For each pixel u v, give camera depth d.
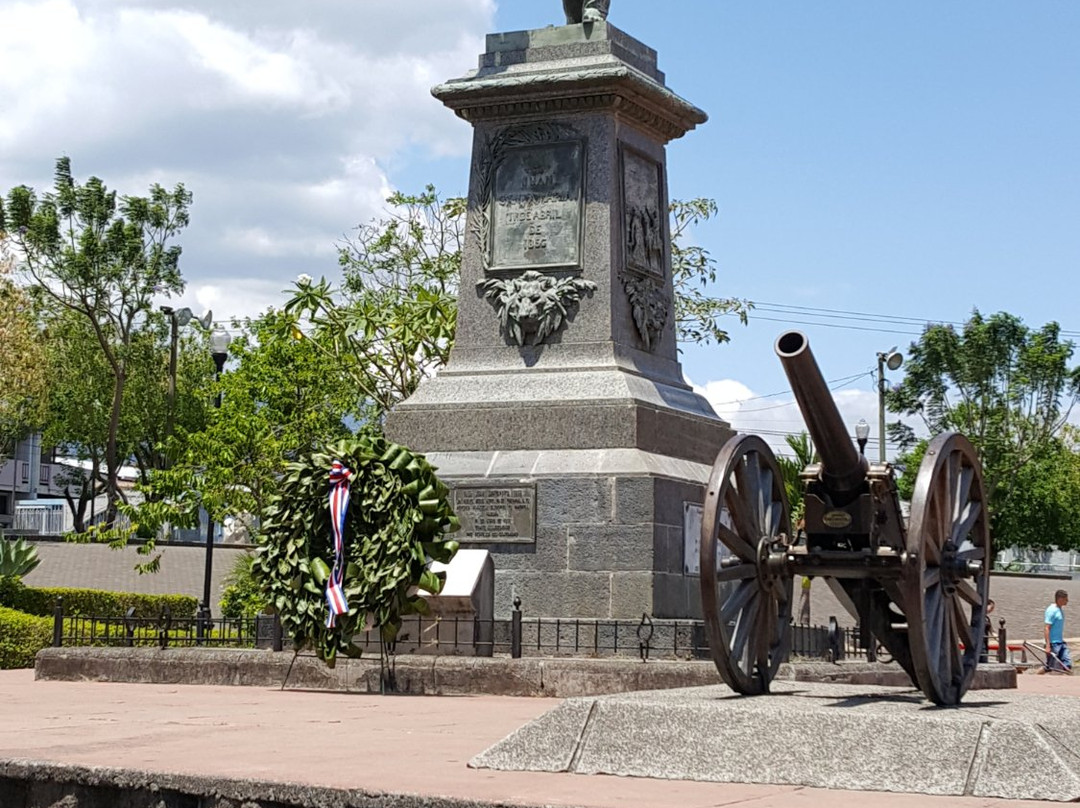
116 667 14.42
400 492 12.82
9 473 76.44
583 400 15.45
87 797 7.37
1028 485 58.72
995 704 8.33
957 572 8.55
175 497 26.44
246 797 6.79
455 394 15.98
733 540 8.67
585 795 6.36
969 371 47.50
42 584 37.16
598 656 14.43
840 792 6.66
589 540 14.99
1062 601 24.03
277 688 13.55
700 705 7.29
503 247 16.33
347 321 24.52
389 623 12.77
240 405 27.39
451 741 8.66
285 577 12.96
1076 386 47.94
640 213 16.61
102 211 49.56
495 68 16.52
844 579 9.06
